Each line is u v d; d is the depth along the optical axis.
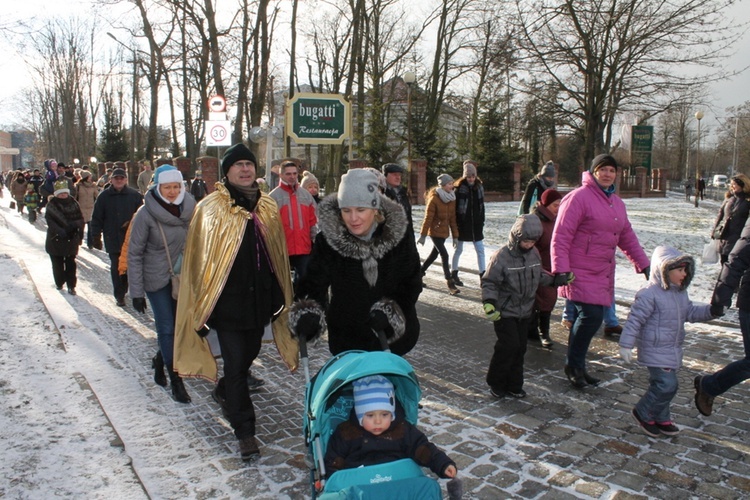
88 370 5.61
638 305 4.20
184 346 4.20
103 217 8.28
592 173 5.18
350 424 2.91
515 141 33.38
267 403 4.89
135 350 6.27
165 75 33.53
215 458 3.92
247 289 3.94
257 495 3.47
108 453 3.91
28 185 18.92
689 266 4.10
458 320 7.65
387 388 2.84
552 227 6.65
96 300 8.61
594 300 5.09
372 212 3.48
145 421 4.50
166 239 4.83
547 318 6.49
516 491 3.53
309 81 43.34
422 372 5.69
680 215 23.36
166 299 4.90
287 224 6.88
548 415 4.67
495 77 25.19
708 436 4.32
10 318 7.25
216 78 23.72
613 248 5.19
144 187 17.47
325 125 19.19
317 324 3.48
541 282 5.00
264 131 14.27
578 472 3.77
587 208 5.08
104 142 45.97
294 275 7.55
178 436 4.24
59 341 6.41
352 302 3.60
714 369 5.80
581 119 22.94
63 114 57.34
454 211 9.18
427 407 4.81
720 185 64.06
